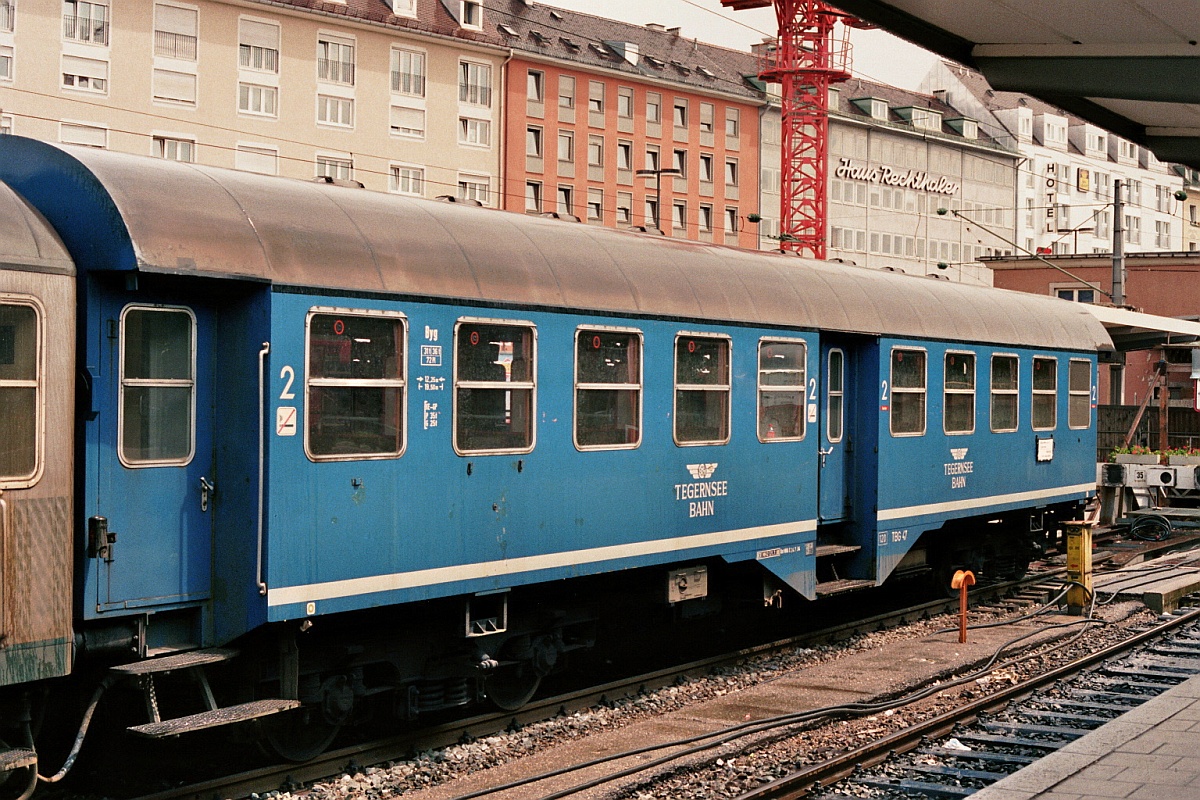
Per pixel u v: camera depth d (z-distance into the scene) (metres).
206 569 8.56
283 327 8.52
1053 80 9.32
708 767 9.29
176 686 9.08
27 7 40.06
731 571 13.70
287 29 46.00
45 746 8.63
